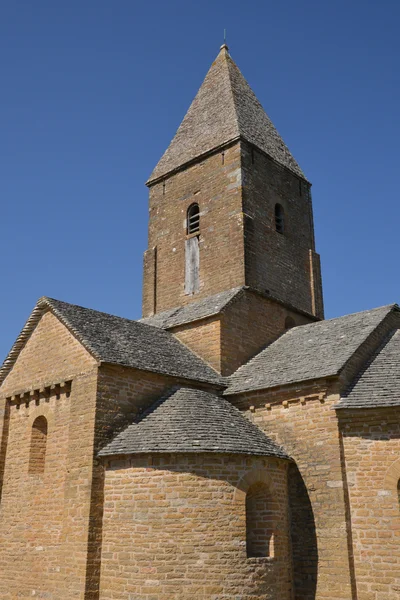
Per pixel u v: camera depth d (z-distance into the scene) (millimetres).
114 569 15867
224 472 16203
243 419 19234
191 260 26766
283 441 18594
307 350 21000
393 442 16500
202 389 20500
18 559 18891
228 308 22797
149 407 18703
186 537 15398
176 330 23891
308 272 28531
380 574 15797
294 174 29578
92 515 16422
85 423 17562
